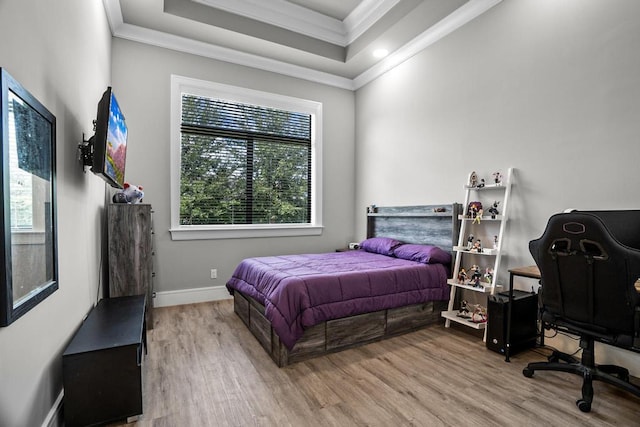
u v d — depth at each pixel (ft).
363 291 8.26
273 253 13.67
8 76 3.24
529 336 7.95
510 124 8.95
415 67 12.14
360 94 15.25
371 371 6.89
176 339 8.57
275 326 6.94
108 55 9.98
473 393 6.04
